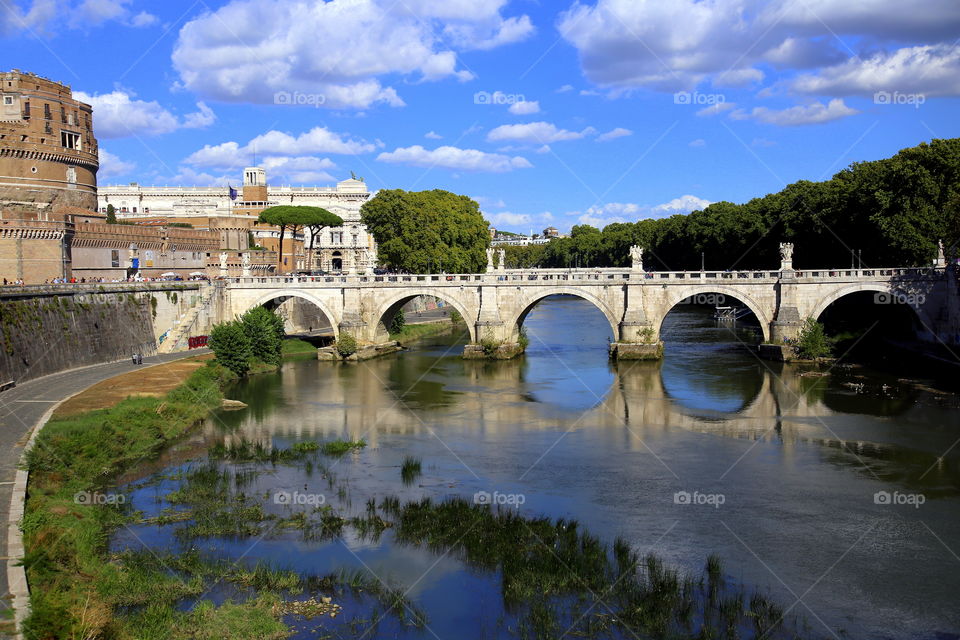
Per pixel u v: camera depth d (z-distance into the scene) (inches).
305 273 5821.9
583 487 1989.4
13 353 2773.1
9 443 2027.6
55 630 1165.7
